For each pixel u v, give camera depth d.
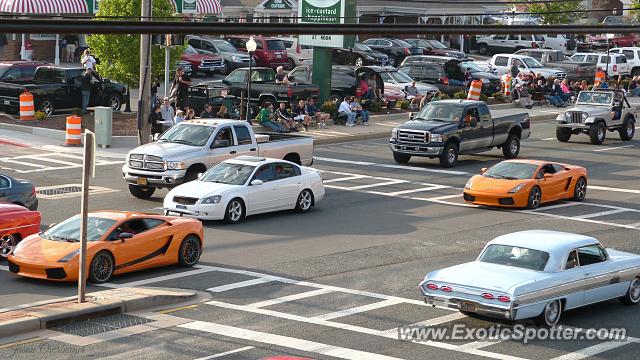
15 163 38.31
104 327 18.78
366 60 66.00
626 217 32.97
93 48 47.00
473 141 42.53
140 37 42.41
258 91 49.88
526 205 33.56
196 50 63.81
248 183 30.00
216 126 33.84
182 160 32.44
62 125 45.25
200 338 18.23
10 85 46.72
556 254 19.84
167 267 24.19
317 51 52.81
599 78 70.12
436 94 56.78
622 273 21.05
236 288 22.27
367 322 19.70
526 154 46.28
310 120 48.62
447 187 37.41
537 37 88.00
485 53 88.69
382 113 55.06
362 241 27.86
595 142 50.16
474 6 85.44
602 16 98.50
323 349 17.72
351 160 42.72
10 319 18.30
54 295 21.12
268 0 73.88
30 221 24.62
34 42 66.38
